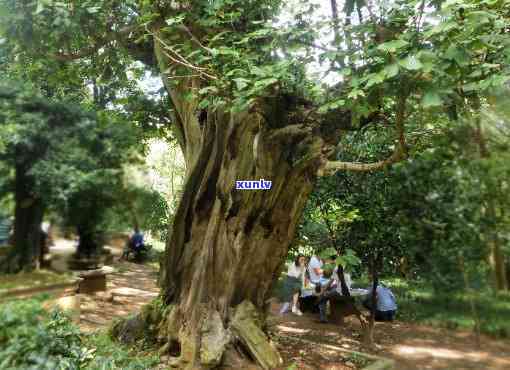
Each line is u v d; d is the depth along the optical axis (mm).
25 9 5074
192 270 5207
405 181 3727
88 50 5953
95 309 6855
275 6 4723
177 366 4574
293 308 8102
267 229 4848
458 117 3346
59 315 3041
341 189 6258
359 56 3227
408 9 3139
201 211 5188
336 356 5336
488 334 4090
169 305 5270
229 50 3805
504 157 3041
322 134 4551
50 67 6141
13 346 2439
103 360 3119
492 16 2369
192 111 5262
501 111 3172
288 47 3951
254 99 3719
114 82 7348
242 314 4836
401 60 2580
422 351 5133
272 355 4730
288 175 4668
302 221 7020
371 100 3105
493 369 4047
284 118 4512
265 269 5039
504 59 2902
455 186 3258
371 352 5711
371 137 6051
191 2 4910
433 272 3689
